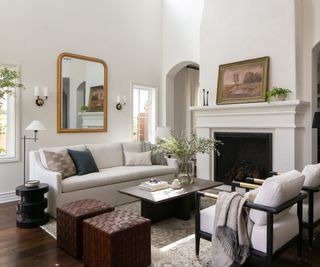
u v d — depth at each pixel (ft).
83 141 17.53
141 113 21.90
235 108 15.97
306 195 8.09
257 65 15.39
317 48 14.74
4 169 14.26
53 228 10.64
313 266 7.89
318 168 8.78
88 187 12.59
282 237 7.13
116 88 19.27
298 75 14.33
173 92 22.74
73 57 16.93
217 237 7.28
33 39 15.26
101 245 7.32
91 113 17.85
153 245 9.29
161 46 22.15
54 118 16.14
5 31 14.25
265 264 6.70
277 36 14.76
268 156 15.03
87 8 17.60
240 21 16.25
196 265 7.97
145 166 16.19
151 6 21.34
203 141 12.22
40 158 13.33
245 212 7.22
